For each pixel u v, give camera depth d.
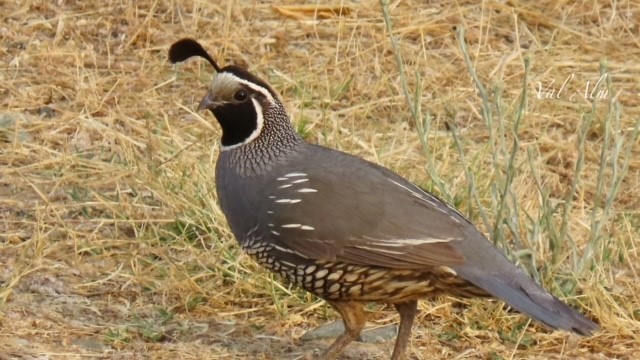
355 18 15.88
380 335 10.51
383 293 9.69
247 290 10.92
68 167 12.77
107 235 11.78
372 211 9.59
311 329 10.53
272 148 10.09
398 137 13.56
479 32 15.63
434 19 15.84
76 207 12.11
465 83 14.81
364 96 14.48
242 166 10.08
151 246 11.59
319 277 9.70
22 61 14.72
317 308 10.79
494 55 15.31
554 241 11.00
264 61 14.95
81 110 13.92
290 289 10.96
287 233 9.65
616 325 10.50
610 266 11.36
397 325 10.70
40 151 13.07
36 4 15.74
